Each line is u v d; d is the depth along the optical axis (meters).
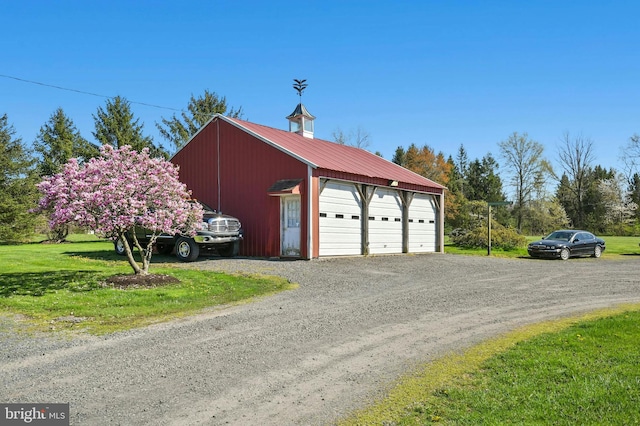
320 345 6.27
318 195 16.73
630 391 4.51
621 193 58.22
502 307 8.98
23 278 11.27
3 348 6.11
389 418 4.07
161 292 9.74
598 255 22.27
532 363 5.40
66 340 6.49
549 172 51.69
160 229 10.62
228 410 4.23
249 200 18.08
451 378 5.02
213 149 19.25
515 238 26.41
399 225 20.98
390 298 9.81
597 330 6.88
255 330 7.04
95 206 9.84
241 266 14.38
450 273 14.27
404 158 62.75
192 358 5.70
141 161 10.57
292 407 4.30
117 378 5.02
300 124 23.12
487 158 76.44
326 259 16.66
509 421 3.92
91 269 13.20
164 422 3.99
